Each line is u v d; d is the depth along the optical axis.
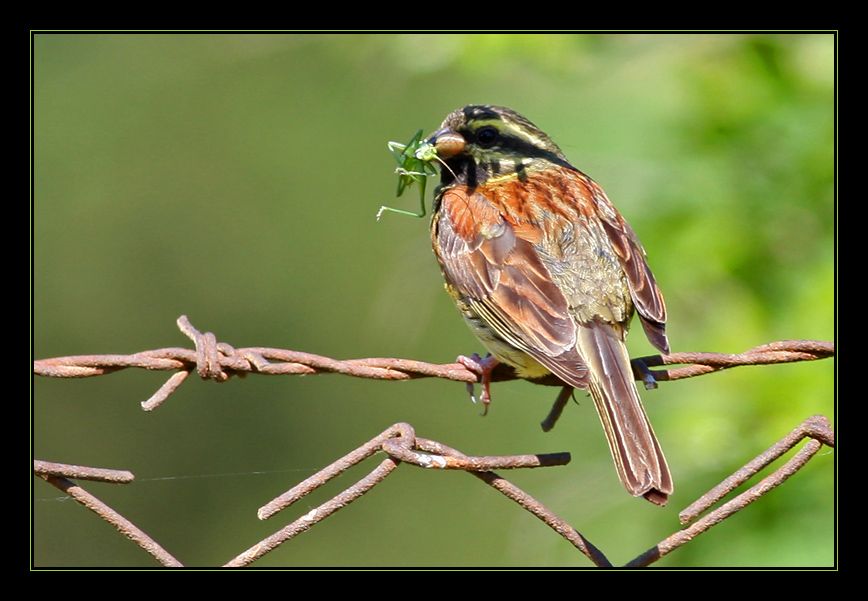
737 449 12.07
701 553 11.73
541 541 12.86
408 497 18.27
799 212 13.07
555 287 7.98
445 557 17.94
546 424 8.02
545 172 9.05
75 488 6.09
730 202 13.12
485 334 8.27
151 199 20.27
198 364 6.52
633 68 13.84
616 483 12.84
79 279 19.89
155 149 20.45
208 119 20.66
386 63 15.45
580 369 7.54
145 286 19.98
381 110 20.62
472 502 18.09
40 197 20.05
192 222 20.34
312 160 20.55
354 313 20.16
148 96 20.53
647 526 12.41
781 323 12.77
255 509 18.56
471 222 8.49
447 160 9.26
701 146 13.36
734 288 13.08
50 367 6.34
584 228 8.30
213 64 20.67
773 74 13.47
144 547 6.12
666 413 12.55
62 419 18.41
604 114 13.74
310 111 20.69
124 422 18.59
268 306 20.08
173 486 18.42
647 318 7.94
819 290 12.61
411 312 13.97
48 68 20.42
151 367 6.50
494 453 18.92
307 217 20.45
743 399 12.36
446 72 15.62
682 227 13.12
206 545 18.39
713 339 12.76
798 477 11.70
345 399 19.12
